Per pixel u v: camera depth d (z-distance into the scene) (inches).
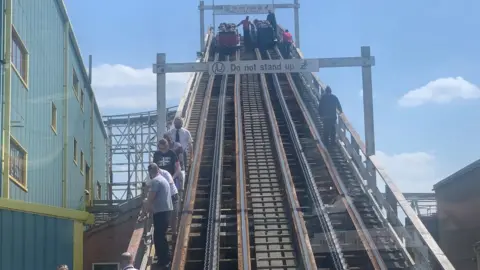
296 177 744.3
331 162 758.5
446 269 468.4
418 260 526.6
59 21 791.1
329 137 841.5
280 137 843.4
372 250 539.5
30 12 645.9
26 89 625.9
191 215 616.1
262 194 703.7
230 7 1619.1
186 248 543.8
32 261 444.1
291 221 616.7
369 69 767.7
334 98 841.5
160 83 753.6
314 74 1022.4
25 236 434.6
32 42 652.7
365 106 761.6
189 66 751.1
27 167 625.6
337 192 677.9
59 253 489.7
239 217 612.4
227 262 543.2
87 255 880.3
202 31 1501.0
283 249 573.0
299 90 1076.5
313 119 937.5
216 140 845.8
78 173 944.3
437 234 941.8
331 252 550.6
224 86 1090.1
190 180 695.7
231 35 1412.4
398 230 573.6
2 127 539.5
